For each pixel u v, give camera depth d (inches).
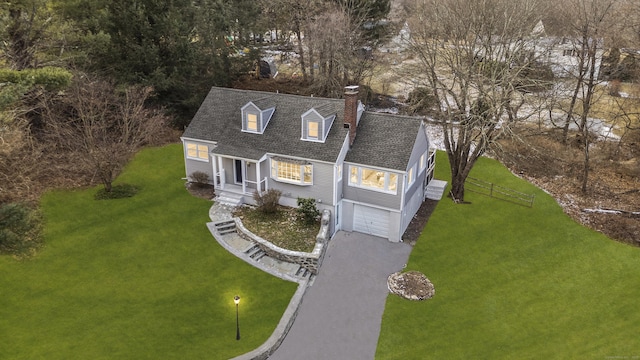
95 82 1299.2
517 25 1293.1
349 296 917.8
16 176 1189.1
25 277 889.5
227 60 1769.2
